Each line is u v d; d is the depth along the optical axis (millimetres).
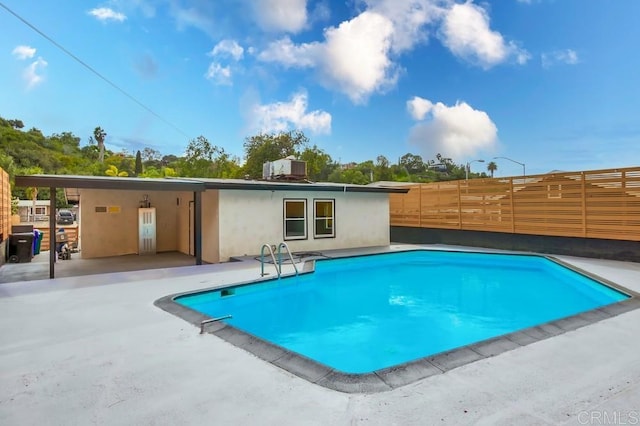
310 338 5262
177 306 5328
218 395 2842
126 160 54281
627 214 9117
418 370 3266
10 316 4895
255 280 7234
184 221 12023
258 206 10672
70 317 4852
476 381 3064
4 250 10000
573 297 7492
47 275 8211
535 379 3104
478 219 12633
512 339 4020
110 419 2523
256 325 5805
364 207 12922
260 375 3184
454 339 5215
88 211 11102
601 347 3824
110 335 4180
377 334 5418
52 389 2945
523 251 11469
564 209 10398
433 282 8820
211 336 4148
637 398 2803
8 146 43250
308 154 33500
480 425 2439
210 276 7609
